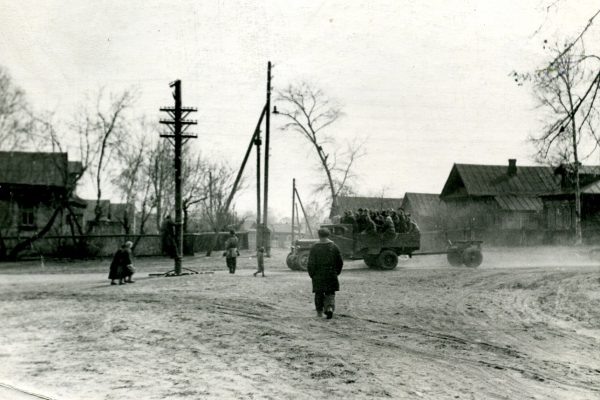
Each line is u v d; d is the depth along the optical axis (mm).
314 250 9617
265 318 9680
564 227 38625
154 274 19125
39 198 28016
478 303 11352
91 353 7336
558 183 43875
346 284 15055
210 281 16438
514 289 13648
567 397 5191
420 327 8750
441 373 6047
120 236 28984
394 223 20797
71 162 29922
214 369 6332
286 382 5730
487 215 44062
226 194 43625
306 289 14016
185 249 31094
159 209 35594
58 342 8125
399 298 12156
